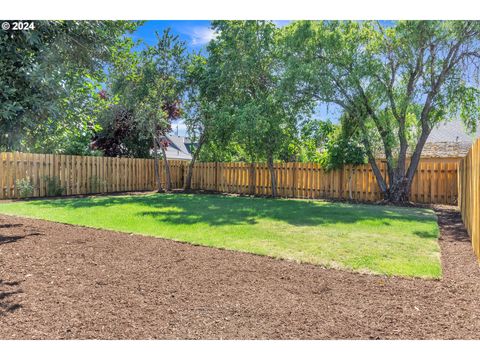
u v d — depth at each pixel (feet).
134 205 31.99
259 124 41.29
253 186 50.42
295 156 60.85
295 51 40.50
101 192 48.88
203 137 52.75
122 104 55.62
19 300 10.03
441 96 36.70
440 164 38.68
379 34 38.45
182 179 60.03
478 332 8.56
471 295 10.84
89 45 17.69
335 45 38.58
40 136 16.72
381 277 12.47
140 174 54.44
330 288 11.38
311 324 8.95
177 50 50.24
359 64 37.78
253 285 11.59
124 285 11.44
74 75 19.02
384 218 25.36
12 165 39.17
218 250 15.88
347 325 8.90
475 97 37.40
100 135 61.62
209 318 9.21
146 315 9.30
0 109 11.98
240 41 46.29
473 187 17.30
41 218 23.93
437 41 35.40
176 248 16.19
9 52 12.78
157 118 51.57
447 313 9.56
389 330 8.67
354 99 38.75
